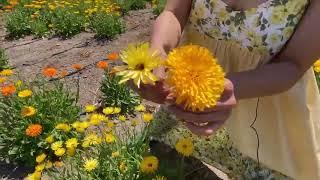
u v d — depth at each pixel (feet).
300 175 1.61
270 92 1.21
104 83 3.05
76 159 1.99
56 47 4.53
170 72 1.01
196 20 1.50
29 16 5.46
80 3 5.75
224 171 1.87
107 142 2.00
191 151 1.70
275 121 1.53
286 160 1.58
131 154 2.03
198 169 2.04
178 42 1.52
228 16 1.38
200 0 1.43
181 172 1.86
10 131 2.53
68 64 3.98
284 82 1.21
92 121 2.18
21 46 4.63
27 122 2.50
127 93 3.00
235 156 1.77
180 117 1.14
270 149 1.59
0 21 5.52
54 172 2.05
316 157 1.57
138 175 1.86
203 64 1.00
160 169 1.90
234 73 1.21
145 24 5.34
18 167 2.49
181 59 1.00
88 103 3.14
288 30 1.29
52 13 5.40
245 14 1.33
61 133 2.49
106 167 1.92
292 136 1.54
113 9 5.49
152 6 6.27
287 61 1.24
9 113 2.58
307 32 1.20
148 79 1.01
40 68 3.93
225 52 1.49
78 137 2.48
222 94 1.10
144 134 2.12
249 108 1.55
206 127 1.16
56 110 2.61
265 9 1.29
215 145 1.82
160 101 1.16
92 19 5.22
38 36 4.93
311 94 1.51
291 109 1.48
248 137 1.63
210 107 1.08
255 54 1.40
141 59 1.01
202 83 0.97
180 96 0.99
